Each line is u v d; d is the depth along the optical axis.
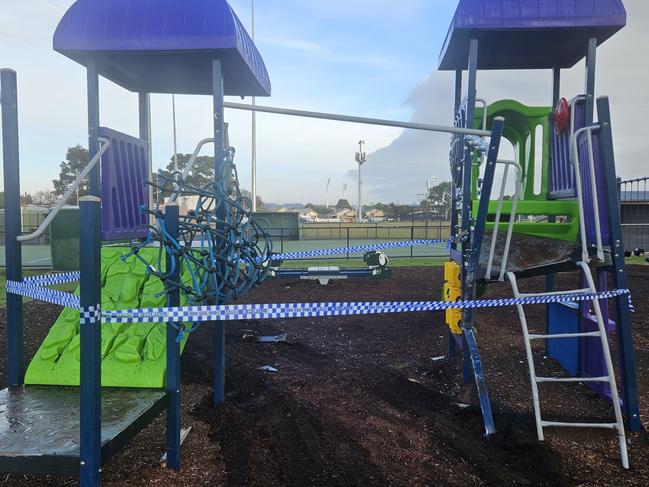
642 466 3.09
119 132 3.87
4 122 3.10
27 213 26.84
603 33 3.97
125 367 3.25
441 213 47.47
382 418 3.80
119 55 3.57
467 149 4.12
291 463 3.11
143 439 3.43
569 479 2.92
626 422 3.64
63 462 2.24
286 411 3.93
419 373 5.01
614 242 3.63
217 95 3.46
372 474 2.98
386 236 34.69
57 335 3.55
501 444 3.36
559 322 5.08
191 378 4.86
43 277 3.97
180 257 2.99
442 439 3.46
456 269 4.68
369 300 9.52
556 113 4.23
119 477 2.90
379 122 3.58
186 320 2.90
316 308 3.09
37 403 2.93
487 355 5.50
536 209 4.14
